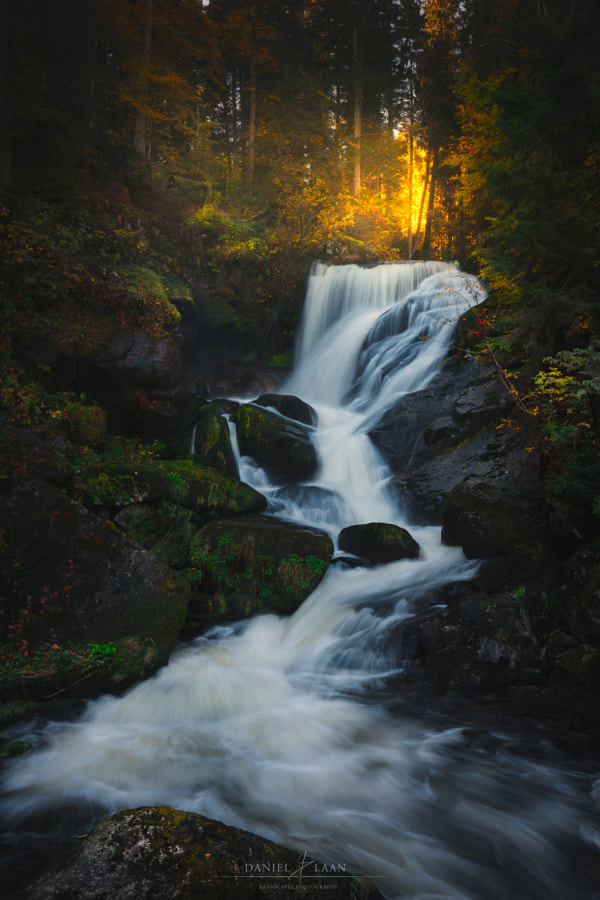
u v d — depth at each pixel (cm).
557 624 603
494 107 1405
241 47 2823
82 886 250
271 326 1823
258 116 3011
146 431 1130
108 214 1689
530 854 367
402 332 1497
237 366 1723
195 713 566
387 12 2983
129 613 651
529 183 837
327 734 526
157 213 2056
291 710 576
